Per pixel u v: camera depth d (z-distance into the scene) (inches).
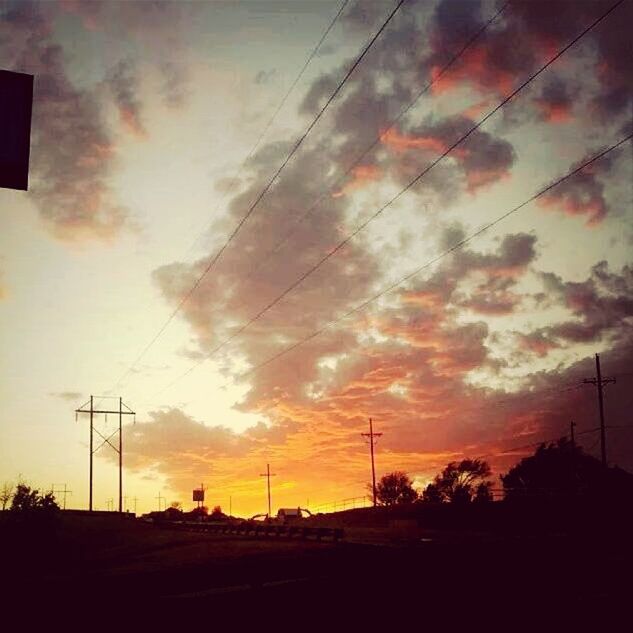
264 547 1600.6
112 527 2967.5
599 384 2053.4
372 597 647.1
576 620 504.7
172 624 602.5
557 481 3277.6
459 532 1972.2
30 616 670.5
